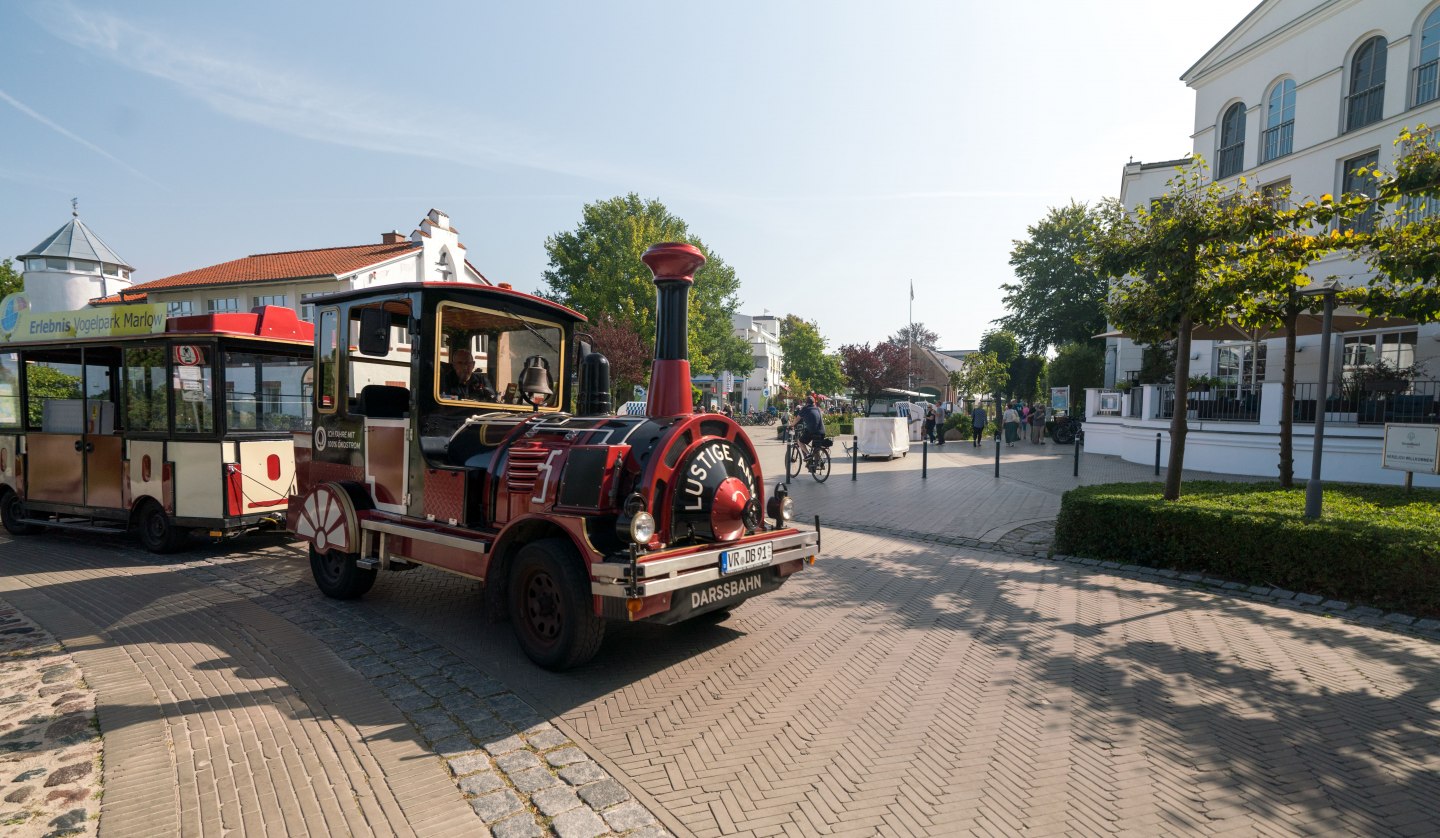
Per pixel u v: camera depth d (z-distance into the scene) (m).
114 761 3.19
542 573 4.25
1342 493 8.10
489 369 5.68
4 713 3.66
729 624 5.15
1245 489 8.42
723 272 46.59
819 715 3.68
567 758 3.23
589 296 38.03
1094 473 14.46
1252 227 6.65
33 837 2.62
